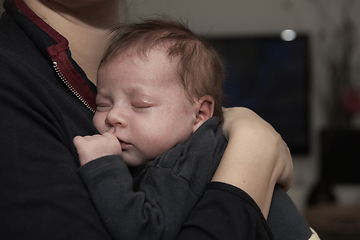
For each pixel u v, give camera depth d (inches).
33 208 19.8
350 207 98.7
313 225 88.0
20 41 27.3
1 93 21.3
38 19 28.0
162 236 23.4
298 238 29.0
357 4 138.3
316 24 141.6
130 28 35.7
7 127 20.8
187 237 22.5
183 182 25.9
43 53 27.9
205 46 36.3
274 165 28.1
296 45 141.4
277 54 142.6
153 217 23.5
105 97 31.9
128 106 30.8
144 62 31.0
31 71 24.8
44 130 22.6
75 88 29.3
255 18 142.5
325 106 142.6
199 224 22.9
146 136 29.8
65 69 28.0
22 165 20.4
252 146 27.8
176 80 31.6
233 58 143.9
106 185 23.8
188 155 28.0
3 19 29.0
